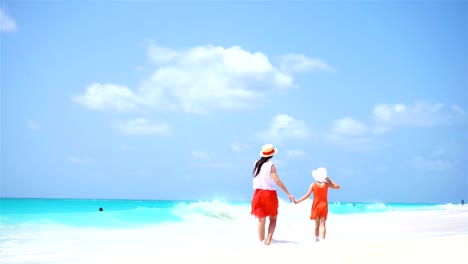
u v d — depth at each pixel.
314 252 6.48
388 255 6.05
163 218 15.56
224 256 6.31
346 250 6.61
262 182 8.43
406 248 6.73
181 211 16.86
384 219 18.02
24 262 6.59
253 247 7.73
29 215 14.90
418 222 15.67
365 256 6.00
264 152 8.47
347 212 28.83
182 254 6.67
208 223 14.52
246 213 17.81
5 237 10.20
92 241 9.48
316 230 9.37
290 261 5.73
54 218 14.30
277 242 8.89
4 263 6.51
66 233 11.23
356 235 10.48
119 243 9.09
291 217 17.02
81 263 5.84
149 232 11.63
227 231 11.89
